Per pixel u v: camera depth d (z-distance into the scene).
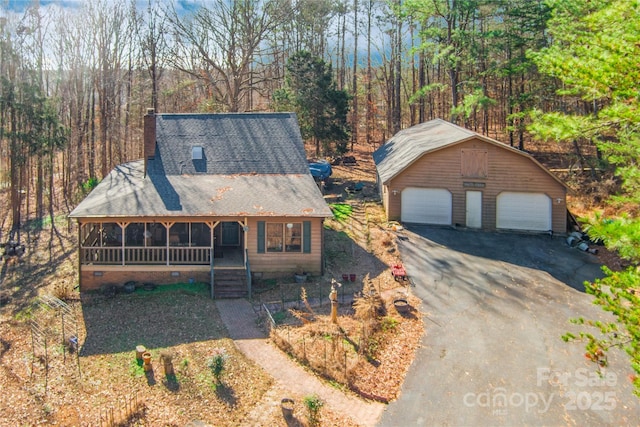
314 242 21.55
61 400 13.41
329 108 39.16
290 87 38.91
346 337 16.12
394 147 34.09
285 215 20.64
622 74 7.80
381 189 31.53
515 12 35.09
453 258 22.91
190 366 14.75
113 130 38.00
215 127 25.89
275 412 12.65
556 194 26.39
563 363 14.52
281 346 15.75
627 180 10.05
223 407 12.93
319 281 21.03
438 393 13.23
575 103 30.81
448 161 26.97
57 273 22.67
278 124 26.38
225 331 16.92
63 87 38.22
